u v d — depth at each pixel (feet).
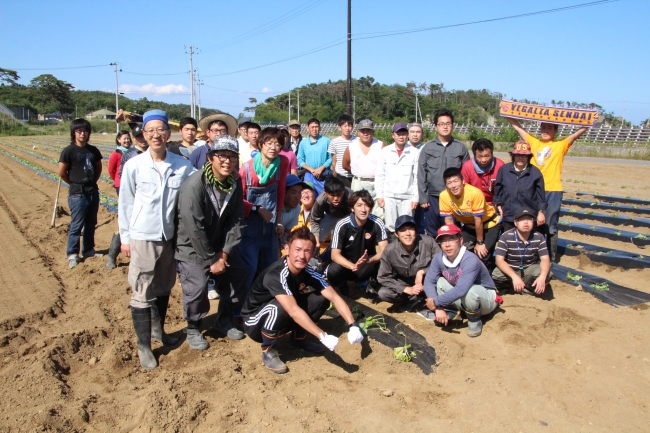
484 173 21.94
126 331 18.12
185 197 14.79
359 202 19.25
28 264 27.17
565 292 21.57
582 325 18.21
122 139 28.76
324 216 22.17
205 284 15.76
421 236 19.75
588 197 45.68
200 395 13.82
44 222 38.04
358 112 283.59
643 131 124.77
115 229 35.19
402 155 24.29
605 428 12.61
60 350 16.11
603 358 15.85
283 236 21.09
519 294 21.12
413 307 20.15
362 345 16.29
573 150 100.89
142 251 15.07
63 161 25.86
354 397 13.98
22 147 122.52
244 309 15.99
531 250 20.17
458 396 14.03
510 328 17.80
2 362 15.85
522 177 20.75
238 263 16.78
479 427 12.69
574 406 13.50
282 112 297.33
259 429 12.44
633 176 63.57
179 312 19.86
